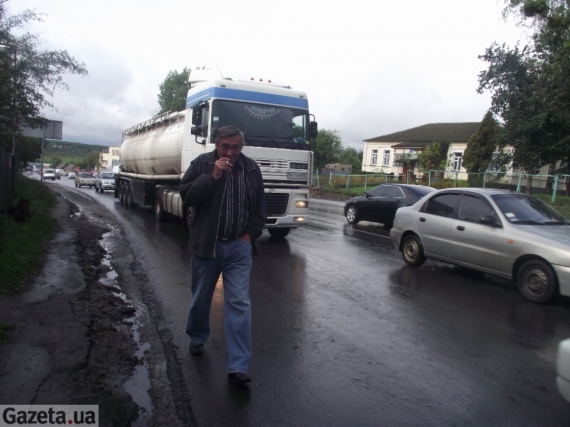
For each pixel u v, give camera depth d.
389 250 10.50
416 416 3.41
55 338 4.45
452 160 43.03
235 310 3.84
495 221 7.12
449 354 4.58
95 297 6.04
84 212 17.22
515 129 23.09
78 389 3.56
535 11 19.34
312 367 4.21
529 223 7.02
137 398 3.60
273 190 10.52
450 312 5.93
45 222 11.52
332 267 8.48
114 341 4.66
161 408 3.46
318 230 13.82
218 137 3.75
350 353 4.55
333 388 3.82
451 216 7.90
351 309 5.96
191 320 4.27
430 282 7.48
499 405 3.60
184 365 4.20
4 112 12.00
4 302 5.34
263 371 4.11
